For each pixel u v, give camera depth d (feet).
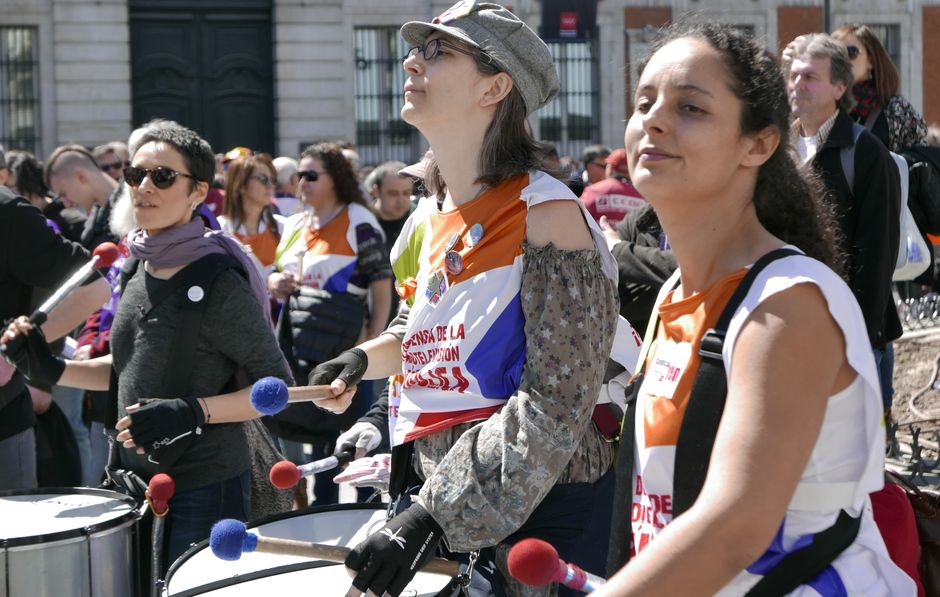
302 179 18.10
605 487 7.82
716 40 5.29
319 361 17.25
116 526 9.48
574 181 8.17
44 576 8.97
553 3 63.87
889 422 17.49
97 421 16.08
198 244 10.40
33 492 10.64
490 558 7.57
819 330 4.80
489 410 7.50
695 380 5.16
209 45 65.26
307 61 66.13
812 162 11.75
